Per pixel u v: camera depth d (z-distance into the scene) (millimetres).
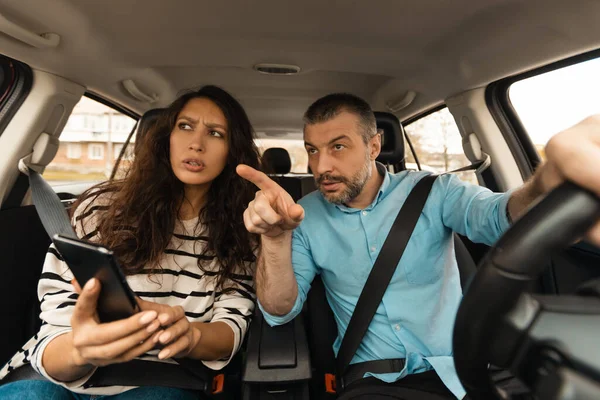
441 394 1056
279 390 1077
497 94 1908
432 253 1288
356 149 1260
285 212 829
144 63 1906
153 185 1222
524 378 376
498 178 1958
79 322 678
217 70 2047
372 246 1284
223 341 1066
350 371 1229
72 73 1788
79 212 1227
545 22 1342
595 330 346
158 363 1054
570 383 332
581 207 367
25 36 1423
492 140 1946
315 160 1306
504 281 387
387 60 1889
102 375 992
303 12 1469
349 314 1301
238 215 1300
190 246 1231
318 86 2299
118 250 1135
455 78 1909
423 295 1238
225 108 1270
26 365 1064
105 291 638
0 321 1501
